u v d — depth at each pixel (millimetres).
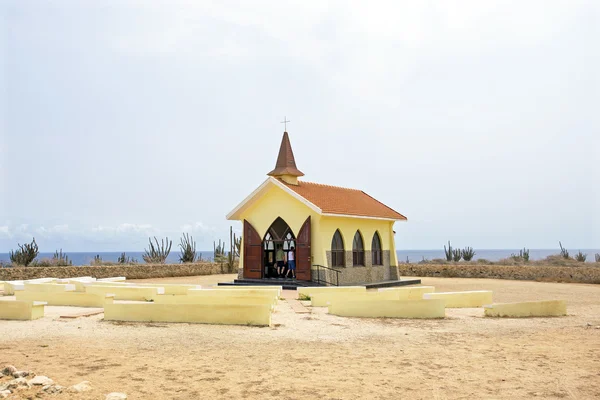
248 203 27266
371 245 29734
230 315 13789
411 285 29797
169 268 35188
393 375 8781
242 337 12039
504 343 11508
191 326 13438
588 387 8148
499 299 21031
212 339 11766
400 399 7523
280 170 27422
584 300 20672
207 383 8211
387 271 31125
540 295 22688
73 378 8391
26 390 7496
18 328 13094
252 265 26984
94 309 16797
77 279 25953
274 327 13414
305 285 24484
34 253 33906
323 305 17938
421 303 15203
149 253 42375
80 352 10352
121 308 14336
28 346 10922
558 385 8250
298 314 15852
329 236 25906
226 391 7812
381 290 19031
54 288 21594
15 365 9234
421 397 7621
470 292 18453
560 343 11531
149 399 7391
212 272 38312
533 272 33250
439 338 12078
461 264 39312
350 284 26969
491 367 9352
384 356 10188
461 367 9344
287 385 8156
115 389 7820
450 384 8273
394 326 13742
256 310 13664
